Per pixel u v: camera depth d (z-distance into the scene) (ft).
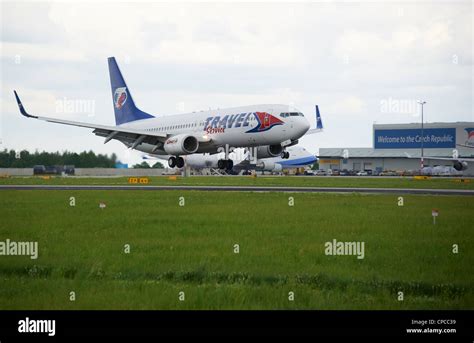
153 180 378.73
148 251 98.99
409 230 116.98
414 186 285.23
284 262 89.10
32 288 78.23
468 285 76.02
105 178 447.83
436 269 84.07
